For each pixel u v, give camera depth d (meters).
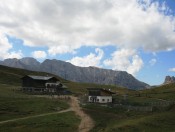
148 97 165.12
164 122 91.06
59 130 80.06
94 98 140.25
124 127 83.12
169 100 151.75
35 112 101.25
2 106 103.62
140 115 103.31
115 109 116.81
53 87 168.88
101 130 81.38
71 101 134.50
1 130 77.62
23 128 80.00
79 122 91.50
